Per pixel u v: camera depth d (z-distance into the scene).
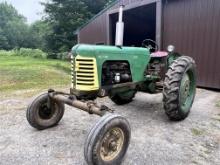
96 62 2.83
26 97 5.51
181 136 3.19
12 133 3.25
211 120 3.81
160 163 2.52
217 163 2.56
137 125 3.57
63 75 9.47
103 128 2.26
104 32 10.27
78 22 20.97
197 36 6.53
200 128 3.47
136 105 4.65
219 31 6.01
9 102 5.01
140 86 3.78
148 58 3.75
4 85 7.05
